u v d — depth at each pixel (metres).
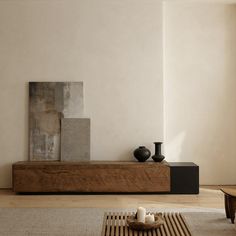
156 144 5.33
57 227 3.60
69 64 5.61
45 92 5.59
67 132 5.56
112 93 5.61
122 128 5.60
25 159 5.59
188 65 5.79
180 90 5.80
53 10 5.61
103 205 4.50
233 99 5.82
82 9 5.62
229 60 5.82
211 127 5.79
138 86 5.60
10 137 5.59
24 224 3.70
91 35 5.62
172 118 5.82
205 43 5.78
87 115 5.61
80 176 5.10
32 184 5.09
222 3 5.80
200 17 5.79
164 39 5.82
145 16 5.61
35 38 5.61
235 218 3.90
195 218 3.90
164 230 2.79
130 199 4.85
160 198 4.90
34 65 5.61
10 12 5.60
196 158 5.82
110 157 5.60
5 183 5.58
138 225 2.73
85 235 3.38
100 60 5.61
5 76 5.60
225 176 5.79
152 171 5.11
